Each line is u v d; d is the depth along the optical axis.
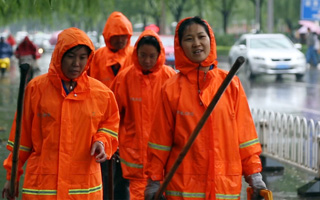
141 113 6.59
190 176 4.34
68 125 4.47
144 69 6.61
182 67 4.40
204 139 4.32
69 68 4.43
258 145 4.43
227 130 4.34
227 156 4.35
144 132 6.56
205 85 4.36
